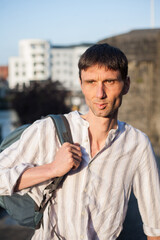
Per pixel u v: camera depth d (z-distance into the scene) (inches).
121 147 50.2
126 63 46.6
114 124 49.9
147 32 283.4
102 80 44.9
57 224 48.6
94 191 47.9
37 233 50.0
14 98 418.3
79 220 47.2
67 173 48.0
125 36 273.4
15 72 3174.2
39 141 47.8
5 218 132.2
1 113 1210.0
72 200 47.6
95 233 48.5
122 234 109.7
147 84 271.0
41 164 48.3
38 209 48.6
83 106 879.1
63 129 48.2
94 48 46.6
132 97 273.0
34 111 404.5
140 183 53.2
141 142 52.1
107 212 48.7
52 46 3294.8
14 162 47.7
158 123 269.0
